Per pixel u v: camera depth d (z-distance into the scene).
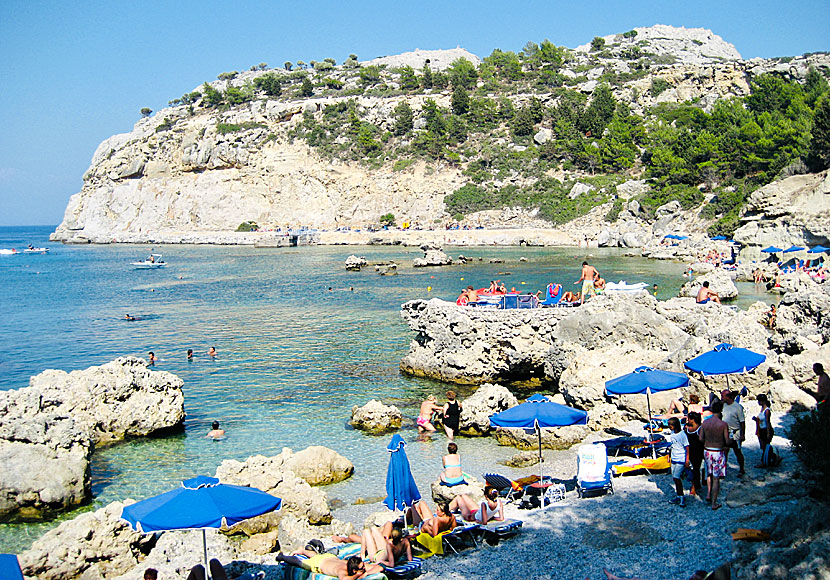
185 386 34.06
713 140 127.81
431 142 167.62
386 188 161.75
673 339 29.98
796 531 11.88
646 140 155.12
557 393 30.73
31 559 15.91
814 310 30.88
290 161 172.88
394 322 50.34
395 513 17.72
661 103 177.88
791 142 111.00
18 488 20.42
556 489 17.33
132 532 16.95
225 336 46.78
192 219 172.75
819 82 143.88
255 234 154.12
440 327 34.31
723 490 15.85
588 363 27.72
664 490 16.81
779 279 59.69
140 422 26.89
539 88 196.62
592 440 22.97
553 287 35.28
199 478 13.63
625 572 12.71
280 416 29.00
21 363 40.47
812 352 23.62
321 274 86.00
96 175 198.00
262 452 24.86
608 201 135.00
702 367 20.86
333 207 163.88
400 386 33.28
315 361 38.69
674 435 15.86
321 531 17.30
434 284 72.06
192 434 27.03
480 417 26.06
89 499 21.31
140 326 52.12
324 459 22.22
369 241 140.00
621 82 196.25
